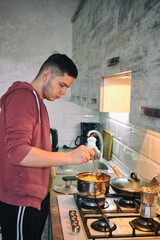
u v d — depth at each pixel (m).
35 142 1.30
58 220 1.28
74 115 3.21
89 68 2.38
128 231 1.18
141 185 1.54
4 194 1.32
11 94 1.22
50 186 1.62
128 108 2.10
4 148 1.30
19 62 3.51
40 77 1.36
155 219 1.29
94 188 1.37
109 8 1.70
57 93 1.37
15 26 3.46
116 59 1.50
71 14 3.52
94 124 3.05
